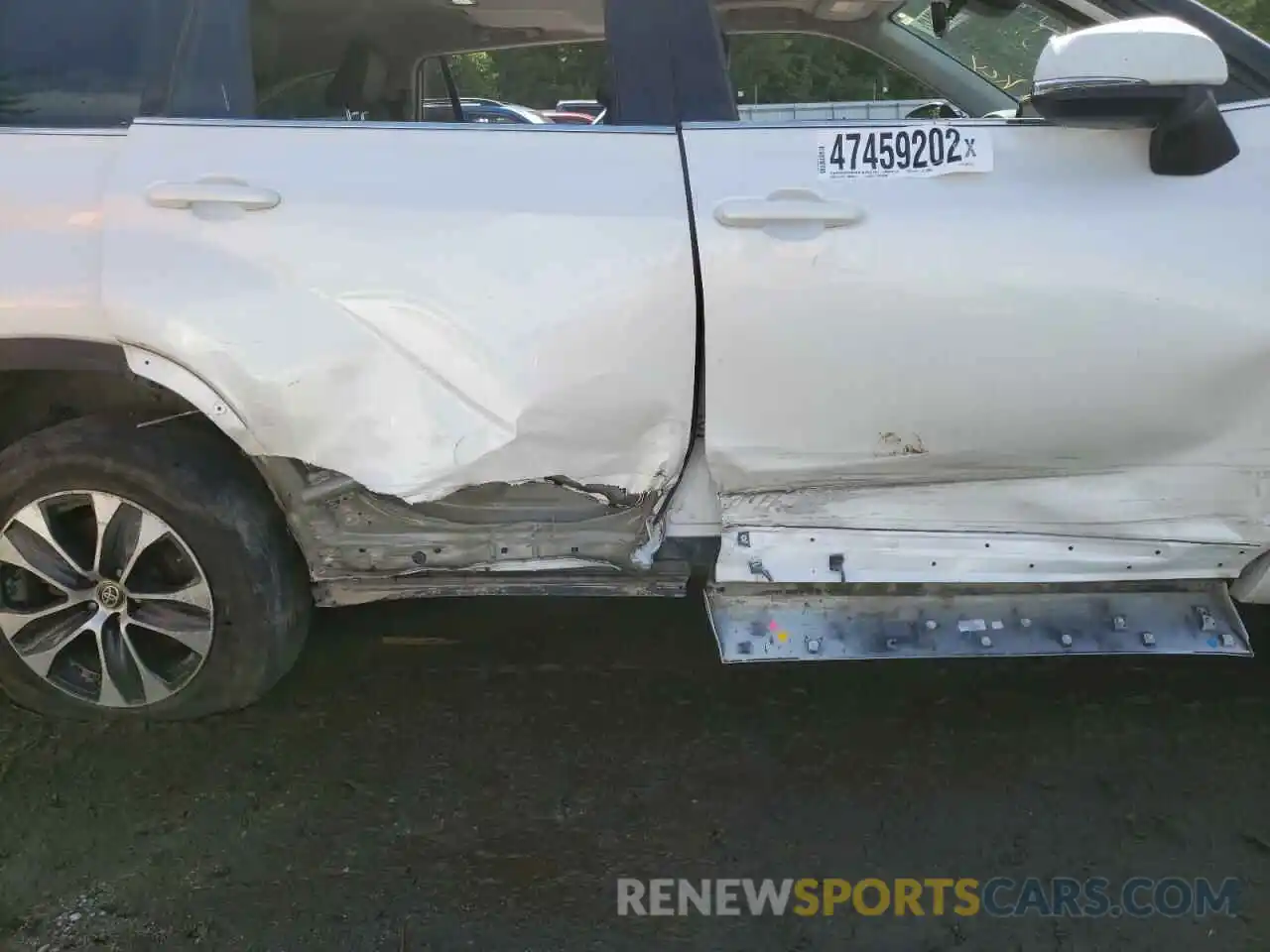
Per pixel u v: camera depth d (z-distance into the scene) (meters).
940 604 2.60
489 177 2.32
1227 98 2.41
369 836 2.47
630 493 2.46
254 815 2.53
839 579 2.52
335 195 2.29
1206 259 2.28
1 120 2.39
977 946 2.23
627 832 2.50
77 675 2.63
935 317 2.30
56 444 2.43
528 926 2.25
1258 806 2.58
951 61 2.83
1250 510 2.48
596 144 2.36
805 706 2.93
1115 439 2.42
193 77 2.40
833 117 2.77
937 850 2.46
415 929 2.24
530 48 2.72
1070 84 2.16
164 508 2.43
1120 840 2.48
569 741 2.78
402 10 2.64
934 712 2.91
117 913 2.27
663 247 2.28
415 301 2.27
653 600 3.40
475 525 2.51
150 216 2.28
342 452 2.33
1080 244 2.28
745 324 2.30
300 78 2.59
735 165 2.33
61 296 2.27
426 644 3.18
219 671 2.56
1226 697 2.95
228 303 2.26
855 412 2.38
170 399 2.47
